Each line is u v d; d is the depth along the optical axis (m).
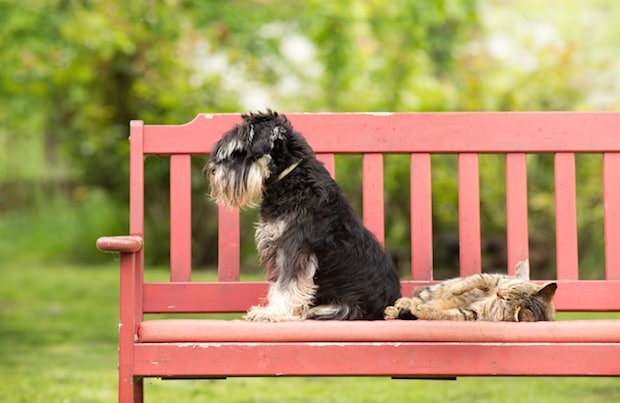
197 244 15.10
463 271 5.45
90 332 10.16
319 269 5.03
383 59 13.55
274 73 14.23
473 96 12.84
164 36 13.66
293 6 14.48
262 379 8.03
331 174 5.51
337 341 4.46
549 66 12.74
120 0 13.38
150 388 7.46
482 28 15.24
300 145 5.14
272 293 4.99
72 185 20.89
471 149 5.46
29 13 14.22
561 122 5.45
